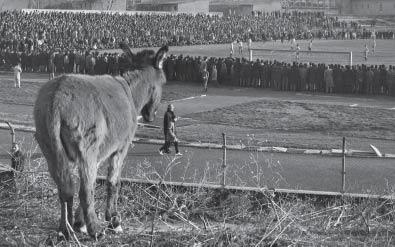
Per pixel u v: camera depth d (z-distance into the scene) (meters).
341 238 11.12
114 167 10.27
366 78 44.19
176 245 10.03
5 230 10.30
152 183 14.06
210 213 13.06
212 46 90.75
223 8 139.88
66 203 9.41
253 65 48.19
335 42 107.56
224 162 17.58
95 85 9.84
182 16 103.12
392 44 104.00
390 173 21.28
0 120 31.00
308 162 22.97
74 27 78.00
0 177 13.29
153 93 11.16
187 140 27.25
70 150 9.24
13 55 58.03
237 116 34.75
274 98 42.38
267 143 26.69
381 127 31.62
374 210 13.20
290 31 110.75
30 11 86.19
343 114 35.59
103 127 9.62
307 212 13.30
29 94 43.06
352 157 24.33
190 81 50.75
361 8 160.38
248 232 10.76
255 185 17.59
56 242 9.55
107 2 116.69
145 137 27.88
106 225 10.49
